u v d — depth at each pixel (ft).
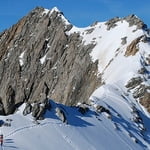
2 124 198.90
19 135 193.57
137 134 284.20
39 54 628.69
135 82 374.02
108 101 318.86
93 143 221.25
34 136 197.06
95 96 320.50
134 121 304.09
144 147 270.67
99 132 240.12
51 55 612.29
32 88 596.29
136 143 265.95
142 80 376.68
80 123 236.63
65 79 548.31
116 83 369.71
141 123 309.01
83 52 550.77
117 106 316.19
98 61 509.35
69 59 572.10
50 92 558.97
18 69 631.15
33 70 614.34
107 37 541.34
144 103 354.74
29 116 212.02
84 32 593.01
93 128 241.55
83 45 563.89
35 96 578.25
